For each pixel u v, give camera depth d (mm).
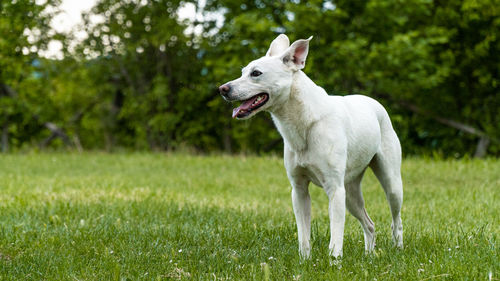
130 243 5328
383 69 18625
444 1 19766
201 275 4258
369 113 5008
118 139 23438
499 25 19703
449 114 21234
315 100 4480
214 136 22641
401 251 4863
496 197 7910
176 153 17531
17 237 5555
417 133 22688
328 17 17875
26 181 10602
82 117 24062
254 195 9062
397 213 5223
